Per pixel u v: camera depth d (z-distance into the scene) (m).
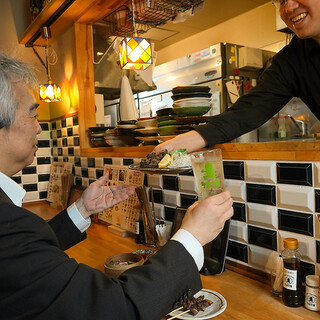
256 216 1.21
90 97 2.71
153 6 2.01
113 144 2.23
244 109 1.31
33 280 0.56
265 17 3.70
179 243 0.67
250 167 1.21
